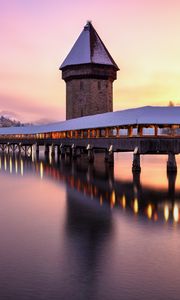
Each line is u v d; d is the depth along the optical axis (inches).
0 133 3366.1
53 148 2411.4
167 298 292.2
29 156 2340.1
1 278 329.7
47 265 359.3
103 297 293.9
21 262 367.6
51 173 1257.4
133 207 641.0
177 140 1147.3
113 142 1381.6
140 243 427.2
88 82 2834.6
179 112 1359.5
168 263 364.5
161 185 933.8
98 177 1127.6
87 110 2842.0
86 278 328.2
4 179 1096.8
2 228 501.0
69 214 588.4
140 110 1393.9
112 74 2928.2
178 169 1455.5
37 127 3053.6
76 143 1955.0
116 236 456.4
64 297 294.4
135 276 332.8
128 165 1685.5
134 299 290.5
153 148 1141.7
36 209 634.2
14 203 696.4
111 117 1592.0
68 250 402.6
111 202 691.4
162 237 452.1
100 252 396.8
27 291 304.0
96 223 524.7
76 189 872.3
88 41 2933.1
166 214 581.6
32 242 433.4
